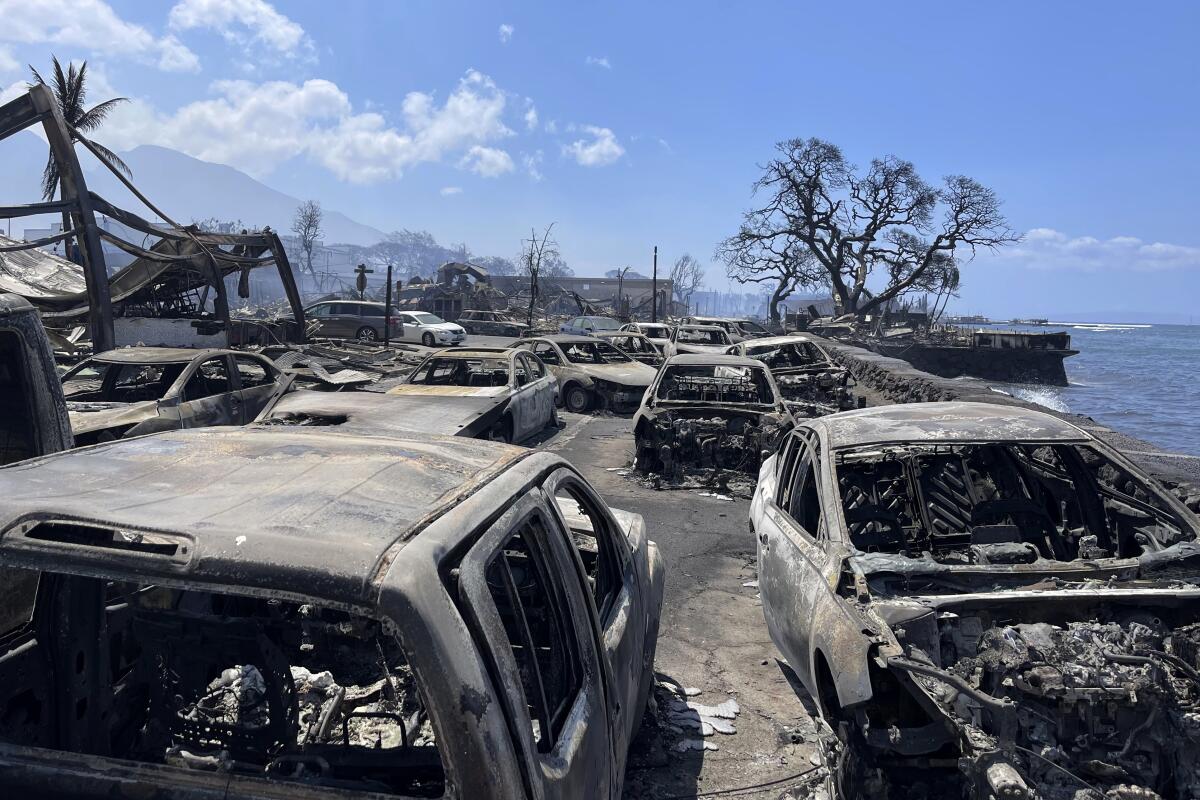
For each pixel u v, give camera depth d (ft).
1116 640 11.25
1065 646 10.95
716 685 16.78
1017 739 10.43
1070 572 12.60
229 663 9.12
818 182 228.43
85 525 6.25
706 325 78.59
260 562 5.81
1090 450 15.11
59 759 6.21
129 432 30.14
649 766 13.52
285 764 8.29
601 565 12.01
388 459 8.32
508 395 37.29
